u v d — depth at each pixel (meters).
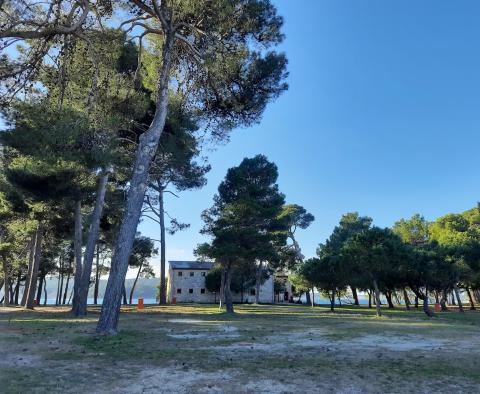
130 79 18.53
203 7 15.33
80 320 19.86
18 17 11.15
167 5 15.52
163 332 14.81
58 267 62.25
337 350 10.80
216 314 27.64
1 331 14.39
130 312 28.94
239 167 31.80
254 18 16.38
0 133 13.91
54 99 13.64
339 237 68.19
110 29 15.44
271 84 18.97
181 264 69.81
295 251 58.97
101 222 33.09
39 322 18.55
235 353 10.11
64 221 32.66
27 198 25.25
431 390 6.56
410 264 28.23
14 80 12.17
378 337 13.95
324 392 6.40
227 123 19.25
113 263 14.23
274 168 33.25
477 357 9.76
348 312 34.16
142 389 6.48
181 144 23.47
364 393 6.36
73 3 13.05
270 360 9.14
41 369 7.93
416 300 46.47
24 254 46.56
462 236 46.16
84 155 14.06
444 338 13.80
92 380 7.06
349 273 29.75
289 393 6.33
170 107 19.19
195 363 8.70
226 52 16.52
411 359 9.41
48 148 13.39
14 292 62.56
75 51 13.95
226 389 6.53
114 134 15.30
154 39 19.23
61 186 22.42
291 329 16.64
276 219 36.91
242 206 28.67
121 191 32.06
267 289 69.50
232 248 28.17
